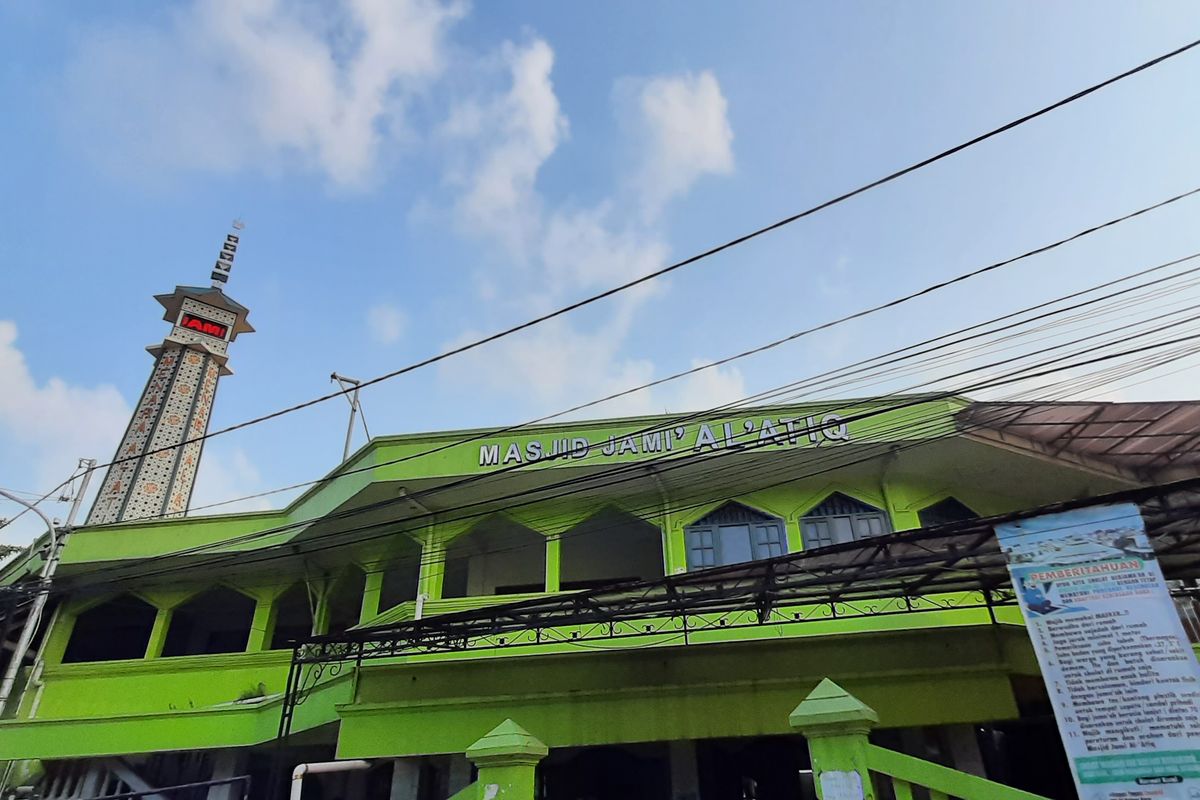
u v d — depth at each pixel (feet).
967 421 44.29
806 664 40.83
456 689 43.34
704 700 40.16
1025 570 23.34
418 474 49.08
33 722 55.01
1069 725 20.97
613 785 48.44
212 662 57.26
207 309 162.71
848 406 46.96
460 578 61.67
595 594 34.73
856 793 19.11
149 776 56.18
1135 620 21.07
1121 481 49.01
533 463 44.60
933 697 38.91
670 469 41.96
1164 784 19.21
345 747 42.09
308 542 56.18
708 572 32.50
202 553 60.95
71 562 61.41
